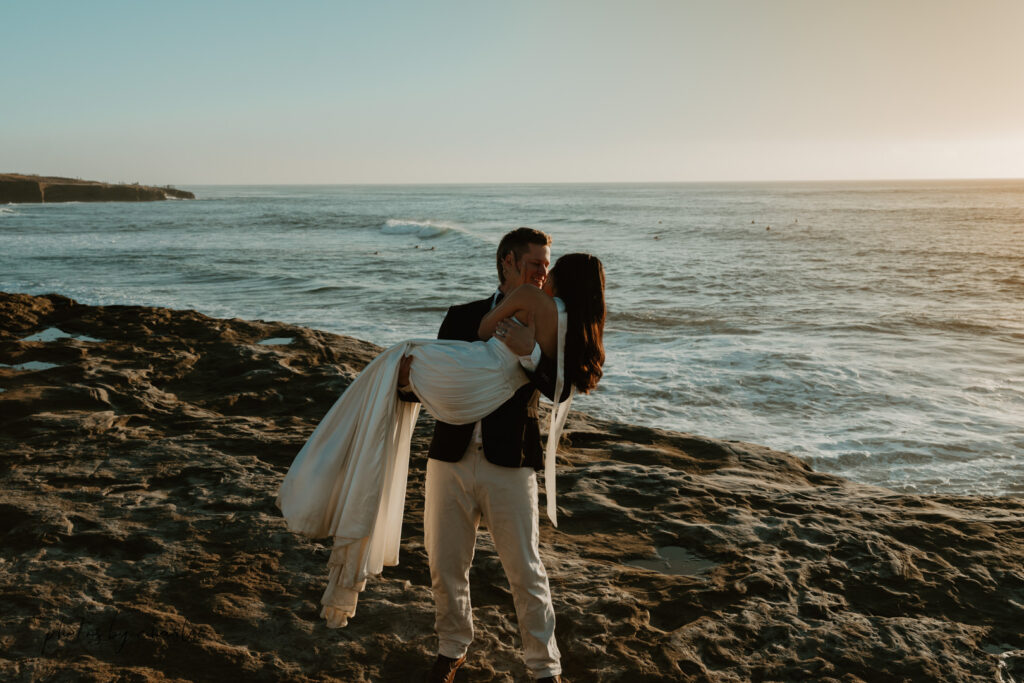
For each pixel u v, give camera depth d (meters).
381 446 2.30
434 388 2.20
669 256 35.09
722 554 3.52
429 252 38.97
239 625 2.80
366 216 80.69
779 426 9.14
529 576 2.30
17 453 4.66
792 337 15.32
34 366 7.19
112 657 2.57
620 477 4.57
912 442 8.52
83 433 5.14
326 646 2.69
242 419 5.74
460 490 2.26
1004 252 35.03
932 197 132.12
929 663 2.62
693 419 9.36
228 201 152.50
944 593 3.17
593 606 2.98
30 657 2.54
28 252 37.84
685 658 2.65
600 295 2.29
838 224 59.69
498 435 2.22
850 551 3.51
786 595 3.12
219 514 3.80
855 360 12.55
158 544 3.42
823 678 2.55
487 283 26.62
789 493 4.42
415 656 2.65
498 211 92.25
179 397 6.56
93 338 8.67
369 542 2.34
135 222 71.19
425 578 3.25
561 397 2.27
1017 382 11.18
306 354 7.94
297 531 2.35
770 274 27.16
